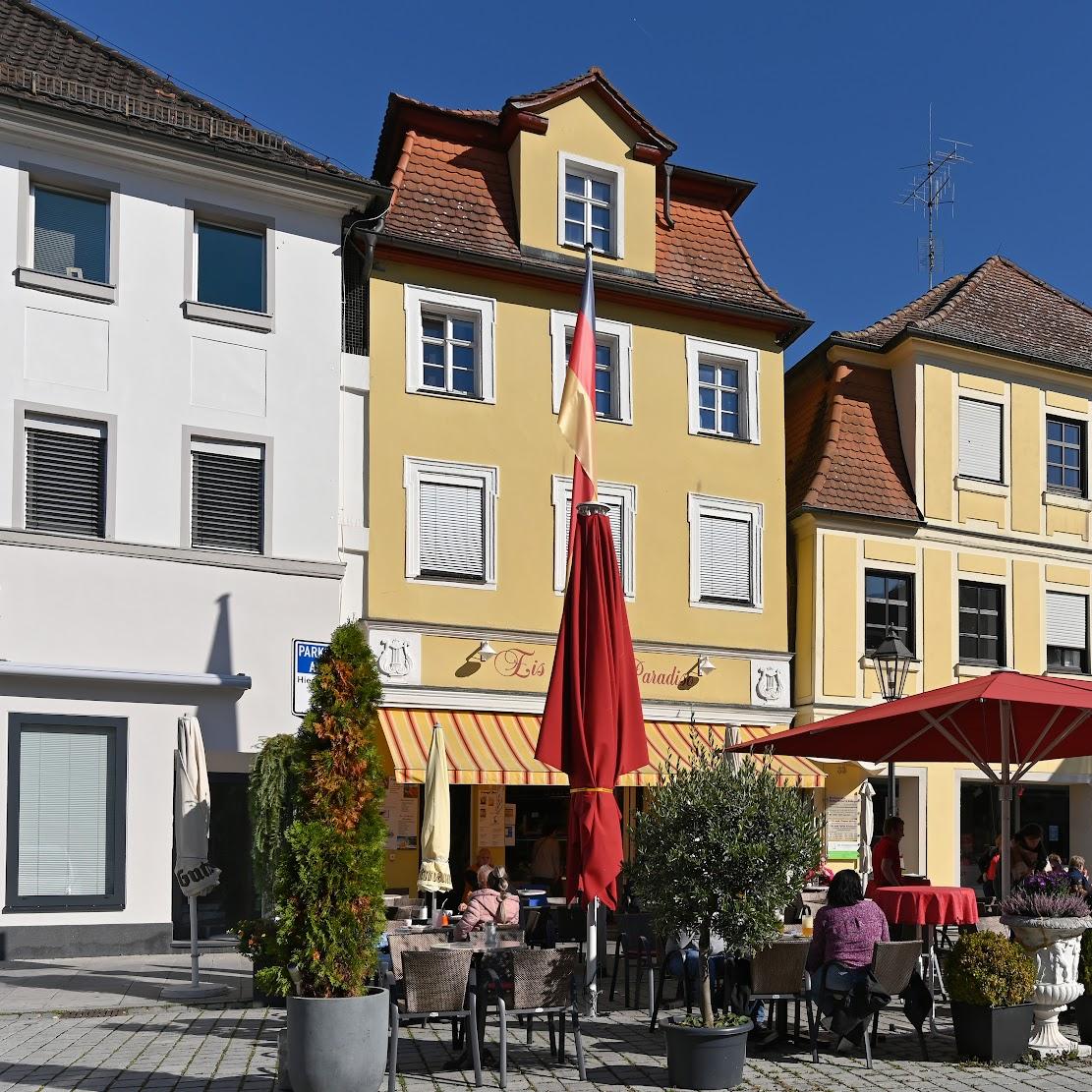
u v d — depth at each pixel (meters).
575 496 13.30
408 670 19.16
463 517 19.98
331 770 8.61
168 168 17.72
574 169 21.73
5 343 16.41
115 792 16.52
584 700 11.52
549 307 21.09
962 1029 10.32
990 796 23.94
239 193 18.28
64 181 17.09
